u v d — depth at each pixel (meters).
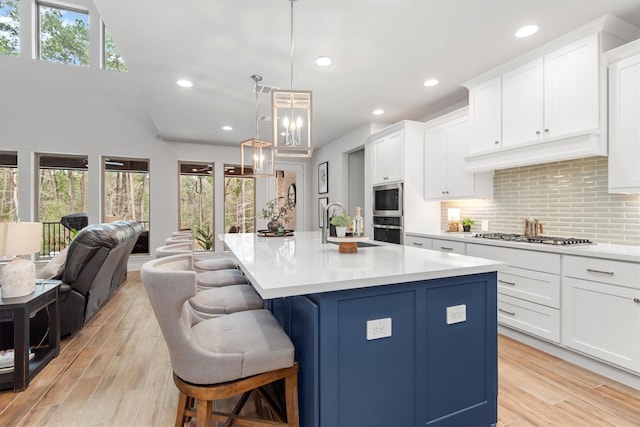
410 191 4.28
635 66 2.20
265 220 7.17
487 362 1.65
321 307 1.27
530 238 2.90
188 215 6.56
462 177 3.70
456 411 1.56
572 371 2.25
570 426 1.67
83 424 1.71
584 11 2.25
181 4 2.20
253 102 4.13
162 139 6.16
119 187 5.93
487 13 2.28
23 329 2.04
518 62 2.91
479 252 3.11
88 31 5.74
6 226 2.10
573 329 2.32
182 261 1.48
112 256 3.21
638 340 1.97
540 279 2.54
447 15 2.31
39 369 2.24
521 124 2.89
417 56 2.91
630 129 2.23
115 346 2.70
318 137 6.10
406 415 1.43
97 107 5.70
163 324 1.17
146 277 1.13
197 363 1.19
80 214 5.65
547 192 3.10
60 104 5.46
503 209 3.57
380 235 4.80
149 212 6.09
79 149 5.56
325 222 2.71
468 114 3.59
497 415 1.71
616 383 2.09
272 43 2.71
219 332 1.41
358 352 1.33
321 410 1.26
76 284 2.86
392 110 4.47
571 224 2.88
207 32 2.54
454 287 1.56
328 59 2.97
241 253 2.08
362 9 2.25
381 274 1.38
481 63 3.04
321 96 3.93
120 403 1.90
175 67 3.15
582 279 2.26
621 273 2.04
